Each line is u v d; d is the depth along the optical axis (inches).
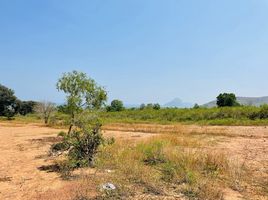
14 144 663.8
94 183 316.2
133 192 290.7
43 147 612.7
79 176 351.6
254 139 729.0
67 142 428.8
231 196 294.7
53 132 962.7
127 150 469.7
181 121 1433.3
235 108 1451.8
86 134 428.5
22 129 1095.6
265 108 1334.9
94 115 485.4
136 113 1779.0
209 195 285.1
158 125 1205.1
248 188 322.0
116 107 2187.5
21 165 432.1
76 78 617.0
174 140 602.2
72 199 274.4
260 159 464.8
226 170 377.7
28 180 349.7
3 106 2423.7
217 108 1576.0
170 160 414.0
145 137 742.5
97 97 613.6
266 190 315.9
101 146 468.8
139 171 354.0
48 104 1651.1
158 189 299.4
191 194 289.1
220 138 740.7
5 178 359.3
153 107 2078.0
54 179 350.0
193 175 335.0
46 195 290.7
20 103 2536.9
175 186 312.2
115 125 1203.2
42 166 423.2
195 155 433.4
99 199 272.7
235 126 1110.4
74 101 601.3
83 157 411.8
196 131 894.4
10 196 294.4
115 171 362.9
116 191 291.3
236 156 486.0
